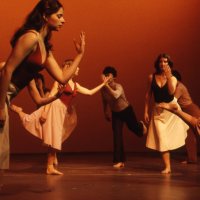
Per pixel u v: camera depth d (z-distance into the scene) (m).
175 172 6.82
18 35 3.67
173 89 6.64
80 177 6.23
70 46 9.60
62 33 9.59
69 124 6.82
